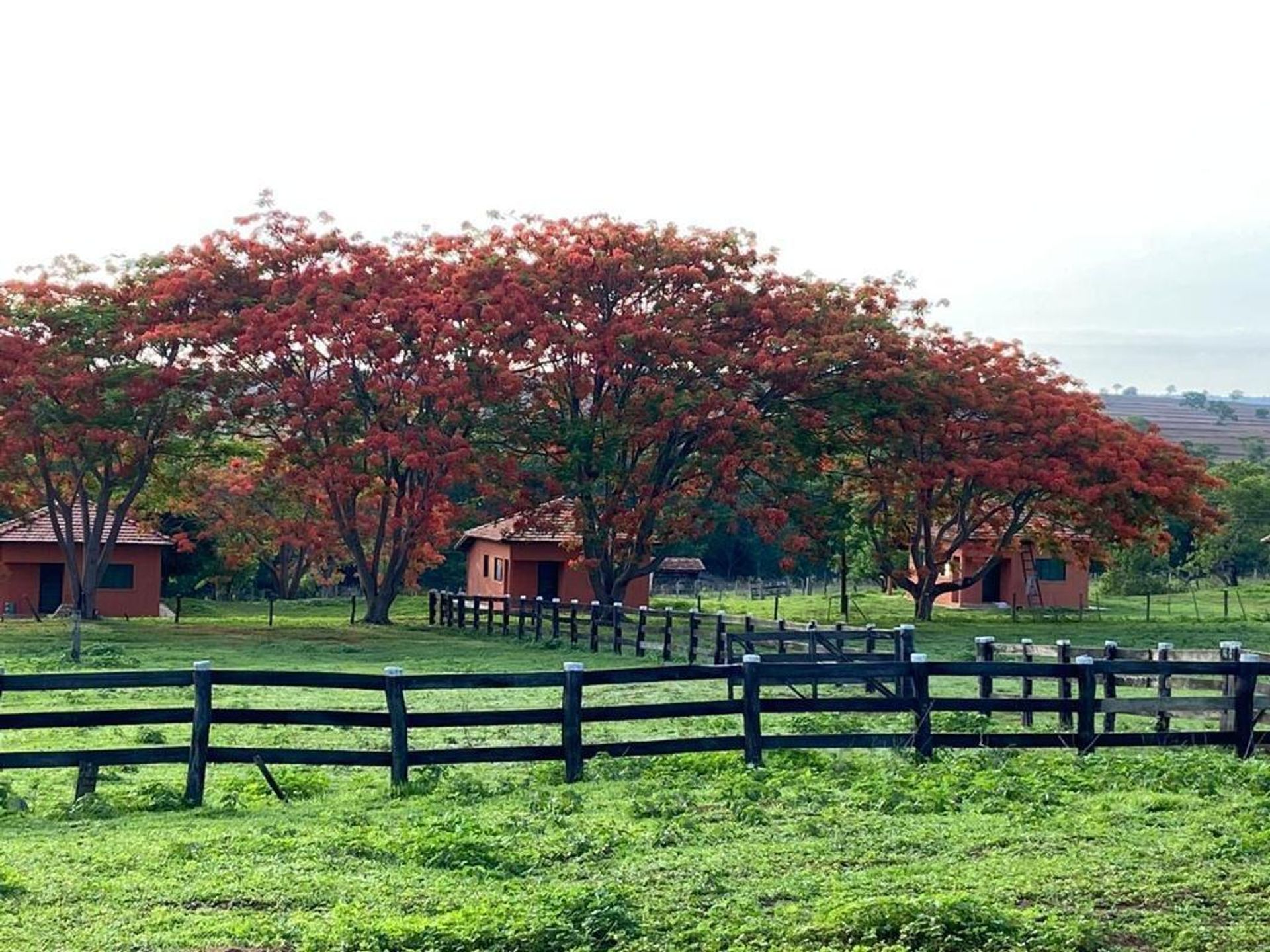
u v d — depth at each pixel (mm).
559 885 10039
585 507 46625
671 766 15250
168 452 47531
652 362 45938
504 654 37062
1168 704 16172
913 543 52469
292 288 46281
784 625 28625
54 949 8625
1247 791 13594
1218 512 51375
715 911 9211
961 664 15836
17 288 44781
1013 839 11281
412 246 48438
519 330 45312
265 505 64938
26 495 51062
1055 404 48750
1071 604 65125
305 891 9992
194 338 44156
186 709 13953
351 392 46125
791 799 13227
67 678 13633
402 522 46969
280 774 15906
